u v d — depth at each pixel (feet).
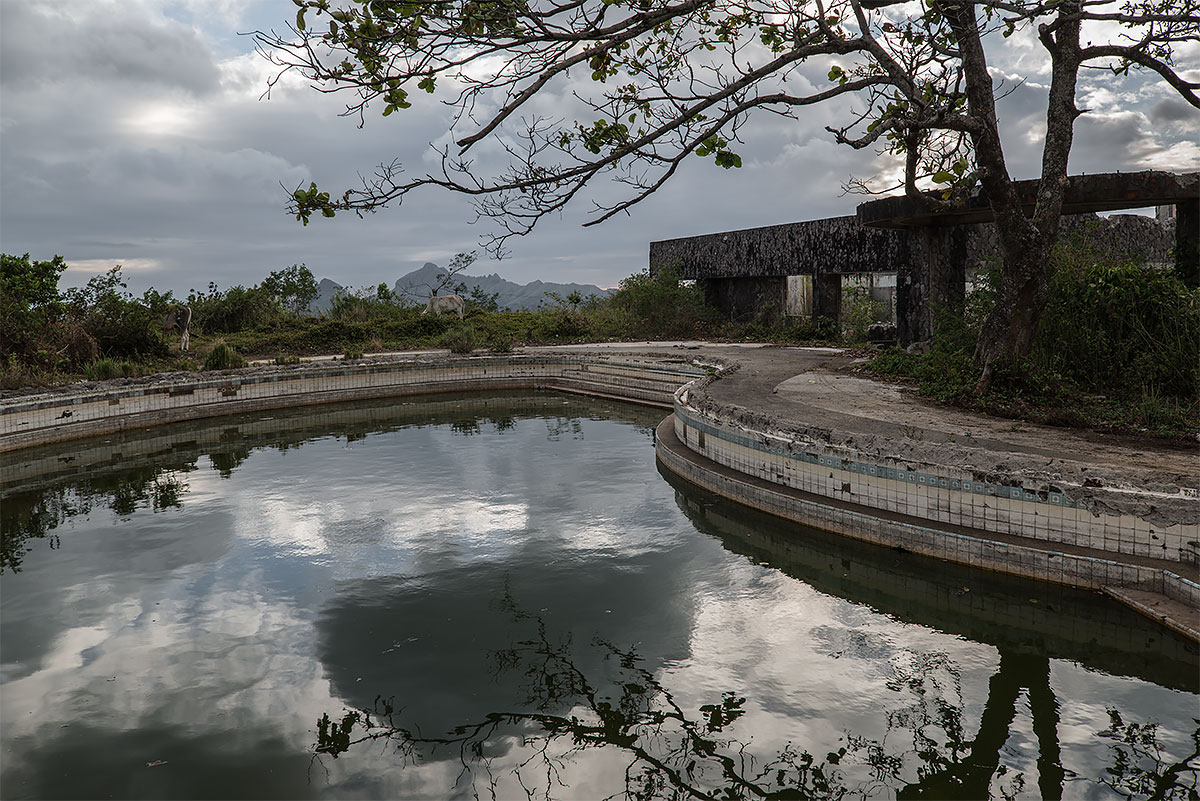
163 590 21.48
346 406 55.88
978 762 13.14
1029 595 19.80
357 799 12.42
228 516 28.58
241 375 52.85
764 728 14.39
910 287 52.16
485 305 118.11
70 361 54.75
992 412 29.63
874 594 20.92
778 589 21.36
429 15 15.90
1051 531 20.74
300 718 14.96
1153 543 19.03
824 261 70.33
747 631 18.67
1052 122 31.65
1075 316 32.83
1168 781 12.46
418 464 36.96
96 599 20.83
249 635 18.61
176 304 70.85
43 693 15.90
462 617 19.57
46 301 60.44
